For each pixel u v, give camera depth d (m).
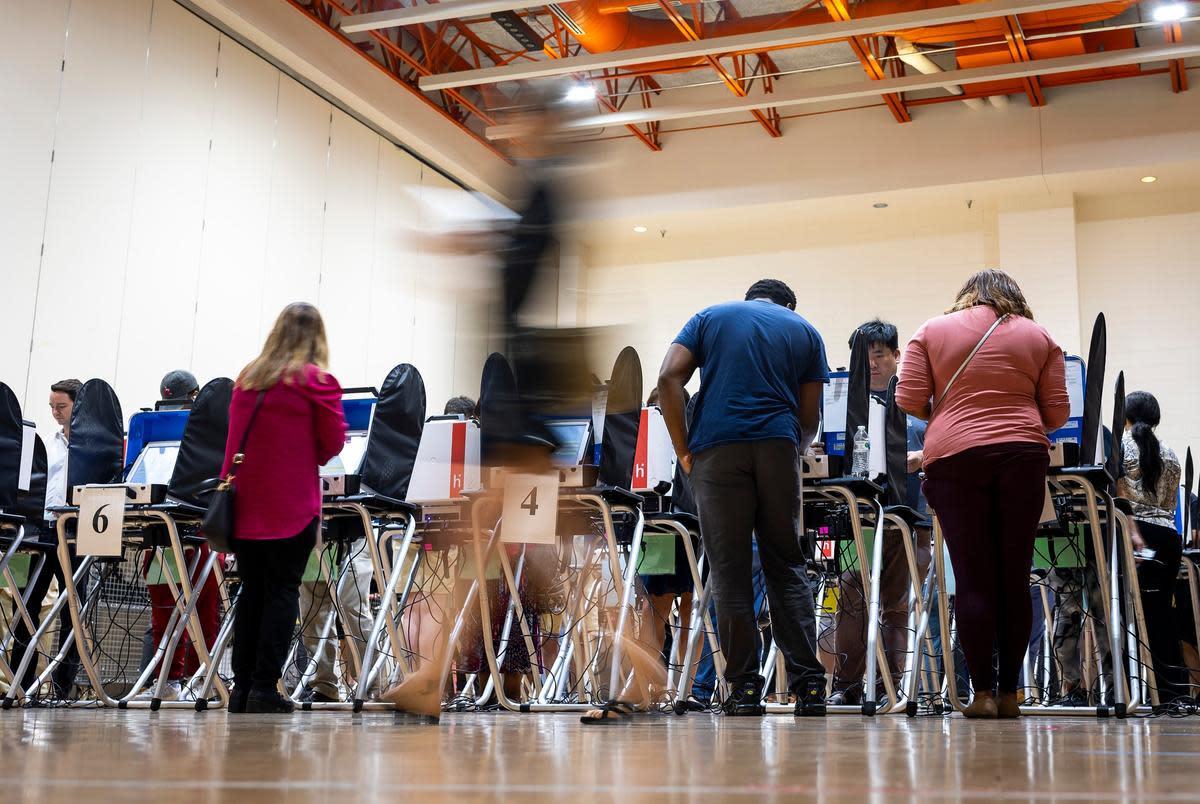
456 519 4.04
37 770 0.95
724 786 0.84
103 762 1.06
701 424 3.26
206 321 9.26
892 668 4.45
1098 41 11.17
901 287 12.91
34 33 7.94
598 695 4.03
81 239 8.16
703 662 4.73
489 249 3.11
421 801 0.71
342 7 10.17
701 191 12.95
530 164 3.15
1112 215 12.35
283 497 3.43
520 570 3.60
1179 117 11.52
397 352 11.42
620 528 4.04
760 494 3.20
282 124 10.26
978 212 12.73
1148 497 4.52
